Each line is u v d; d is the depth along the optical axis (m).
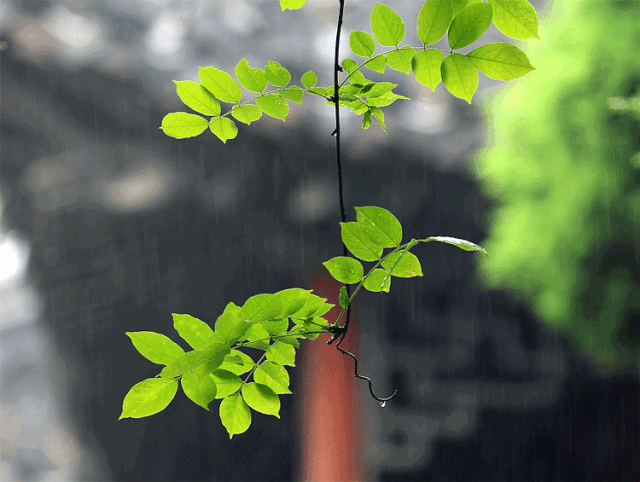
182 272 9.67
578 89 5.09
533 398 8.03
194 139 9.08
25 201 8.89
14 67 7.88
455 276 8.95
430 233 9.09
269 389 0.49
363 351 9.06
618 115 4.93
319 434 8.56
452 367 8.69
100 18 8.43
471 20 0.44
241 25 8.62
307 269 9.65
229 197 9.45
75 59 8.01
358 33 0.51
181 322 0.45
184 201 9.47
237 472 8.34
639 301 5.09
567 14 5.25
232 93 0.54
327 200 9.23
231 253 9.66
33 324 9.00
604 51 4.87
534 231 5.75
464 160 8.53
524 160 5.81
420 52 0.47
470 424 8.19
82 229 9.20
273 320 0.48
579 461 7.49
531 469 7.70
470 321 8.79
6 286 8.99
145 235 9.48
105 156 9.13
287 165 9.16
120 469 8.48
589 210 5.14
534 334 8.29
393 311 9.14
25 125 8.46
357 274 0.50
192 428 8.47
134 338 0.44
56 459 8.35
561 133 5.33
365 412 8.70
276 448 8.54
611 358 5.46
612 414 7.46
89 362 9.16
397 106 8.86
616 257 5.16
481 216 8.81
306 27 8.45
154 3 8.70
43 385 8.84
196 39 8.55
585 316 5.43
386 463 8.20
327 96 0.56
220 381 0.48
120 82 8.32
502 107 6.29
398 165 8.88
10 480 7.95
